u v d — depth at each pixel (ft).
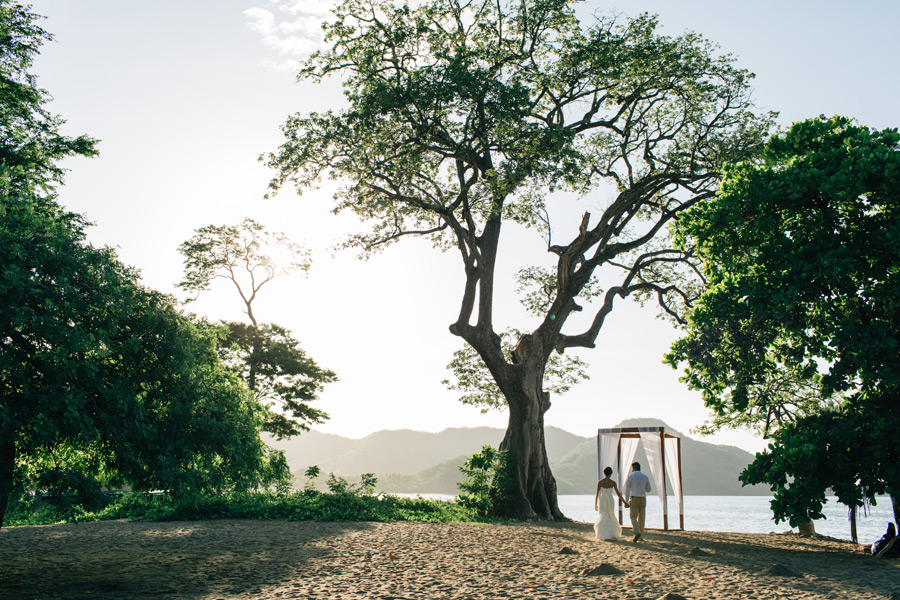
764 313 43.47
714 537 60.70
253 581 29.48
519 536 52.70
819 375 46.62
